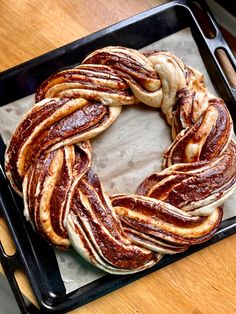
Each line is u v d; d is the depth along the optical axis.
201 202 0.55
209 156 0.56
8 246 0.57
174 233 0.54
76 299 0.56
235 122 0.60
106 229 0.53
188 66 0.58
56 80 0.56
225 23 0.64
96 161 0.58
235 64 0.59
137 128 0.58
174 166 0.55
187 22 0.60
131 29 0.59
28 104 0.59
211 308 0.57
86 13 0.62
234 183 0.56
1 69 0.60
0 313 0.68
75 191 0.54
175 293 0.58
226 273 0.58
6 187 0.57
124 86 0.56
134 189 0.58
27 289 0.56
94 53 0.57
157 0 0.62
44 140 0.54
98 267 0.55
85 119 0.55
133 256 0.54
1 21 0.61
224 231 0.57
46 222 0.53
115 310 0.57
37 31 0.61
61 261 0.56
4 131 0.58
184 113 0.56
